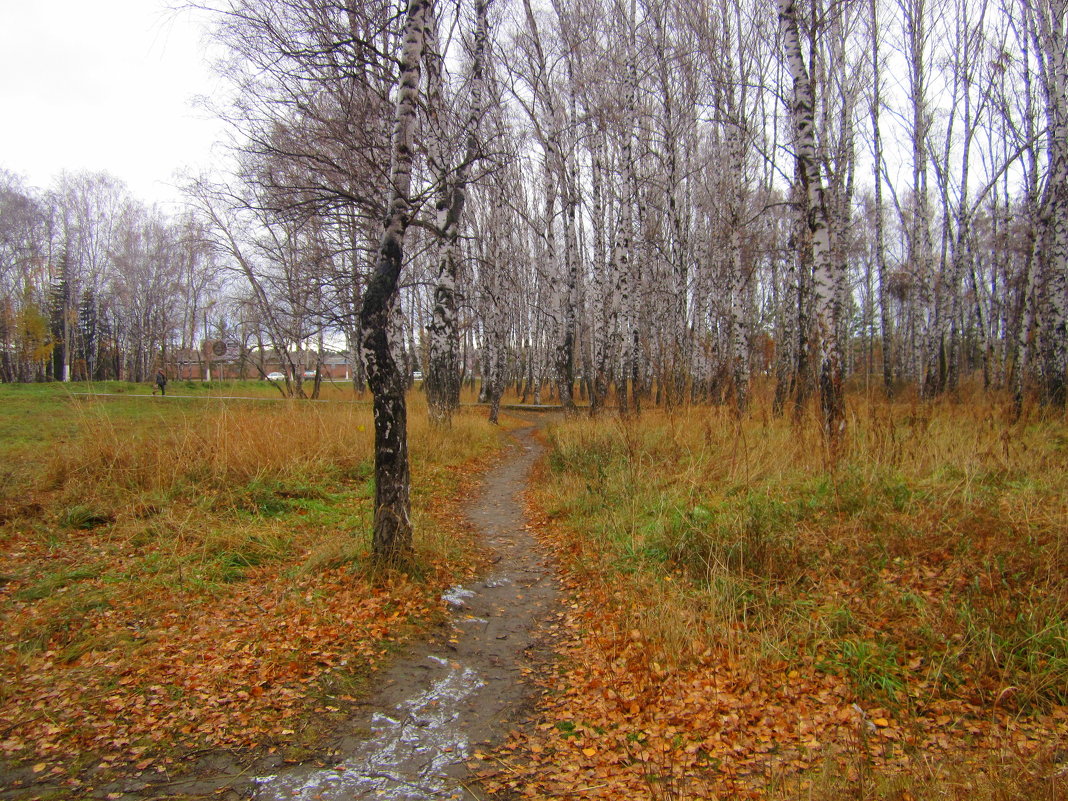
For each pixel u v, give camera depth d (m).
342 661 4.67
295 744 3.66
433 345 15.78
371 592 5.86
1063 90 12.12
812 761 3.37
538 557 7.66
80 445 8.96
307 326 23.95
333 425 12.15
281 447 10.20
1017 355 14.90
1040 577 4.87
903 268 27.88
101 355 47.25
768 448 9.32
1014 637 4.21
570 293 20.50
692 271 29.19
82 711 3.85
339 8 8.08
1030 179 18.05
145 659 4.50
